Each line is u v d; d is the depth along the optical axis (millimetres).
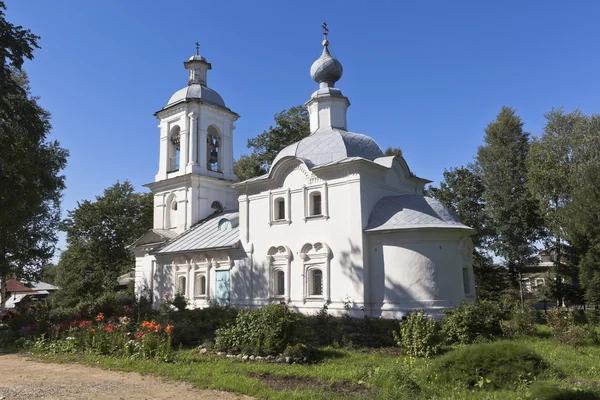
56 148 31250
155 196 35406
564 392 8156
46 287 61781
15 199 20844
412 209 22250
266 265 25375
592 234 26062
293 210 24766
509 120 38781
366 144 26062
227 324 14391
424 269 20891
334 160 24438
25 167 21375
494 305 16500
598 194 26562
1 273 33344
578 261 30094
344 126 29156
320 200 24125
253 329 13336
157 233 32750
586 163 30859
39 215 35375
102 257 44781
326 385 9844
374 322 18875
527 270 43594
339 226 22797
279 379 10492
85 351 14031
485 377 9469
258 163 42156
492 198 37031
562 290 29672
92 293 42625
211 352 13625
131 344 13516
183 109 34562
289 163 25062
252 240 26391
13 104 20188
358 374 10289
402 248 21328
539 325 18641
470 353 9969
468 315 15430
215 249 27578
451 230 21219
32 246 35875
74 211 45438
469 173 39188
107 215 45188
